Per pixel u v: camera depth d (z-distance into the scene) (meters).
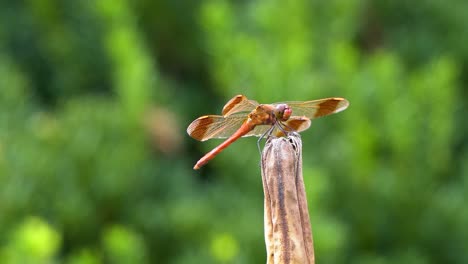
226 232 0.82
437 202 0.88
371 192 0.86
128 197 0.86
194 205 0.84
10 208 0.81
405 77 0.99
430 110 0.88
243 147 0.86
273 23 0.92
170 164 0.96
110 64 1.02
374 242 0.87
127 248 0.79
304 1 0.93
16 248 0.76
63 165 0.85
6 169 0.82
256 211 0.84
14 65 1.00
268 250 0.55
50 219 0.83
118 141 0.89
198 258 0.81
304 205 0.55
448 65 0.92
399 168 0.87
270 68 0.85
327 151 0.87
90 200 0.85
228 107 0.61
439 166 0.90
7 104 0.90
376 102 0.87
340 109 0.62
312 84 0.86
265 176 0.55
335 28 0.96
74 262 0.79
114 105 0.92
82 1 1.01
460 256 0.87
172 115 0.97
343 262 0.83
